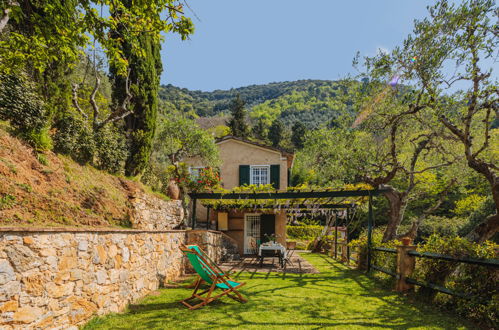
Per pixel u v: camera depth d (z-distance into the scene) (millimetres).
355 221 18812
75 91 7758
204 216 13977
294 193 8602
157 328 3254
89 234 3242
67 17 4535
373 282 6469
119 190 7008
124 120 8922
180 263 6734
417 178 10977
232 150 14008
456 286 4125
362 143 9156
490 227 6207
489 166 6242
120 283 3914
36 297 2461
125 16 5191
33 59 5707
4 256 2184
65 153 6156
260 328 3338
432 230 16406
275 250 8781
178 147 11062
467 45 5828
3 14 4828
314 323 3568
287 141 37219
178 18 5086
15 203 3994
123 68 5762
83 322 3102
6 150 4578
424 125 7906
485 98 5941
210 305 4301
